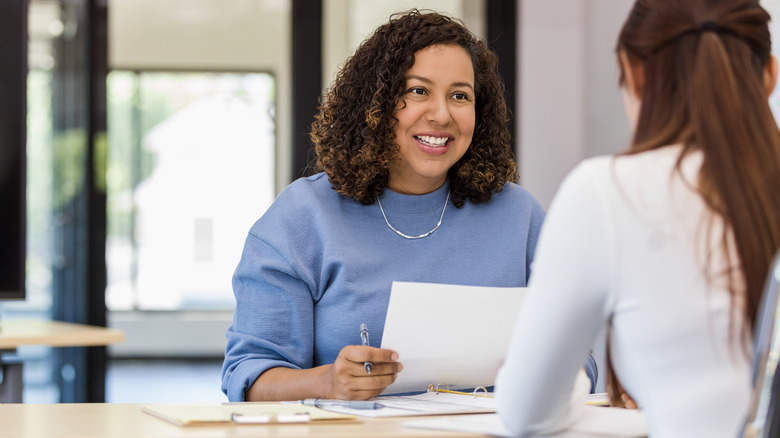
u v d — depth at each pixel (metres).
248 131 6.73
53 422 1.11
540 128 4.04
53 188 3.93
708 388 0.87
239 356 1.47
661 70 0.95
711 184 0.89
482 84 1.66
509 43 4.02
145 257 6.86
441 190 1.64
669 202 0.90
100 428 1.07
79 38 3.98
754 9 0.94
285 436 1.00
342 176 1.58
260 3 6.52
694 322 0.88
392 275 1.54
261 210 6.78
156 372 6.46
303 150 4.02
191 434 1.02
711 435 0.87
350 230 1.57
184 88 6.72
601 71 3.82
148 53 6.64
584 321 0.93
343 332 1.51
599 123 3.85
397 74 1.54
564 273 0.92
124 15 6.58
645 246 0.89
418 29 1.57
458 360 1.33
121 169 6.74
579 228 0.91
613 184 0.91
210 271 6.93
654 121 0.95
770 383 0.79
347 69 1.65
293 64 4.02
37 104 3.89
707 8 0.94
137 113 6.73
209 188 6.80
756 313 0.87
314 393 1.31
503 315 1.33
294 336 1.51
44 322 2.83
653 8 0.97
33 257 3.88
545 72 4.04
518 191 1.72
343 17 4.02
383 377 1.26
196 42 6.62
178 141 6.76
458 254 1.59
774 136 0.91
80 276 3.98
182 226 6.85
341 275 1.52
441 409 1.20
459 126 1.56
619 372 0.96
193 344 7.01
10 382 2.36
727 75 0.91
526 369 0.95
